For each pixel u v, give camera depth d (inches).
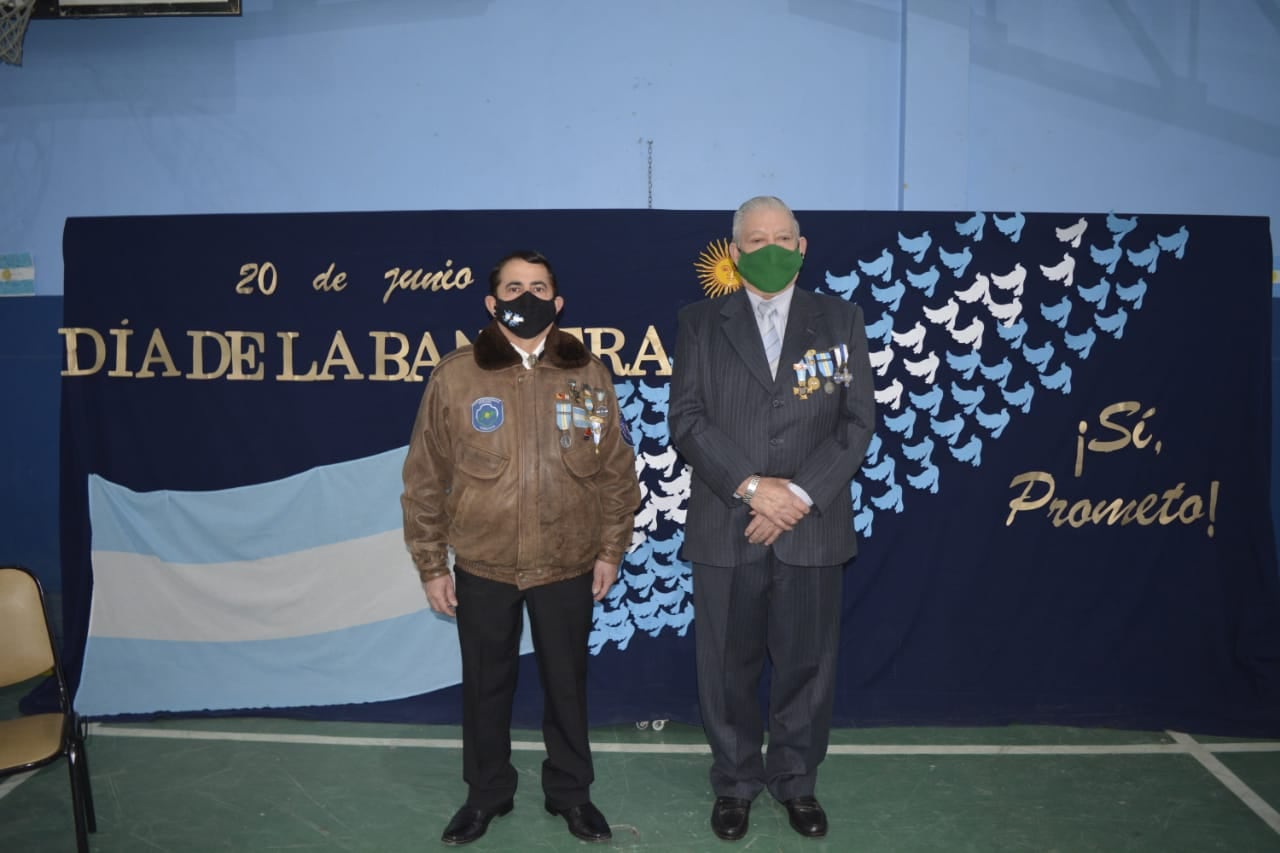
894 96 131.6
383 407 117.6
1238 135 134.2
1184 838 89.7
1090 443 117.4
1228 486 118.0
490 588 86.4
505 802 92.2
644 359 116.1
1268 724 113.6
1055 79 132.9
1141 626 118.4
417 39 131.9
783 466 87.7
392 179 133.5
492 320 88.1
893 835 90.7
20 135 135.7
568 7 130.8
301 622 118.2
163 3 130.7
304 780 102.2
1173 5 133.0
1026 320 116.4
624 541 92.4
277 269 117.0
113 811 95.0
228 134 134.0
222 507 117.5
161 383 118.0
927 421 117.0
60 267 137.3
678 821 93.9
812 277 115.7
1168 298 116.5
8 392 138.2
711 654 91.7
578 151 132.4
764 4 130.8
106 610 117.6
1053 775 103.4
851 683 118.1
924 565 118.0
